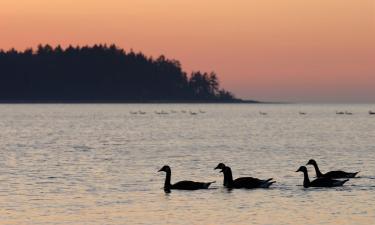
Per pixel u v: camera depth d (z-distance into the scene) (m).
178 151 82.06
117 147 89.88
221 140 104.56
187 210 39.59
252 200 42.78
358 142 100.75
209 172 59.00
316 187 48.06
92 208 40.19
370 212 38.81
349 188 47.75
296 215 38.00
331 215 37.97
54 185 49.75
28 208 40.19
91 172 58.31
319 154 78.50
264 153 79.31
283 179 53.31
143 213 38.72
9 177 54.78
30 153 79.88
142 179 53.25
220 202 42.12
